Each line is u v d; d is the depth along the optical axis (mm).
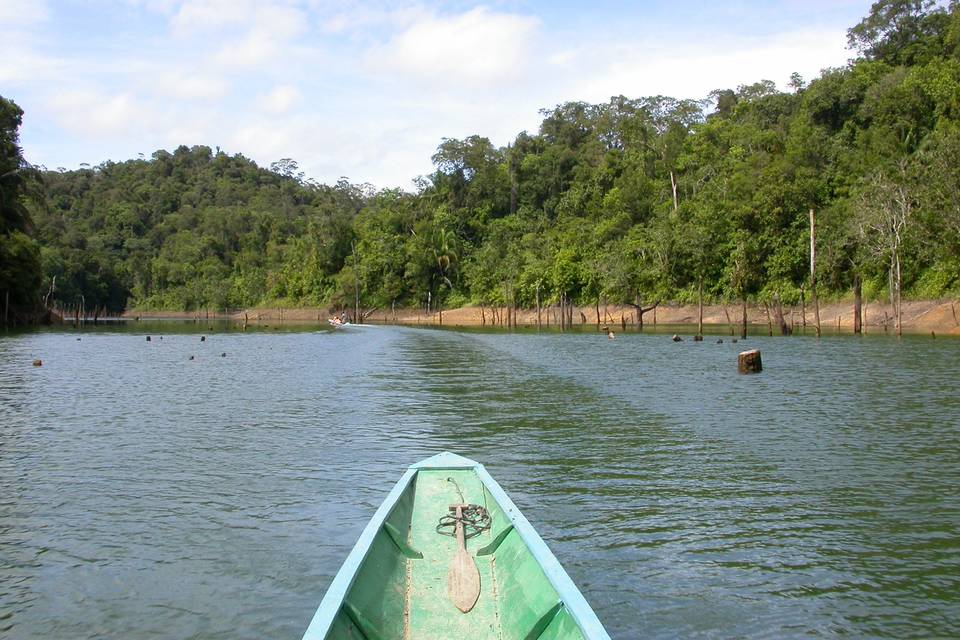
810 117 70125
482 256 92250
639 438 14352
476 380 24672
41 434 15258
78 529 9094
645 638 6227
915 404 18344
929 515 9461
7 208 68188
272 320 115125
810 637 6262
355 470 11883
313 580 7469
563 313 62969
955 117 56188
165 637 6336
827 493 10469
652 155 86750
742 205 61688
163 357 36594
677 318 65000
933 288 48906
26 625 6586
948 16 76750
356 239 116250
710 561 7910
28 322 75812
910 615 6684
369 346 45031
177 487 10961
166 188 186875
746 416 16781
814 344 38000
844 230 52188
